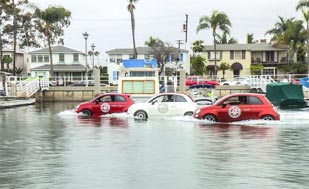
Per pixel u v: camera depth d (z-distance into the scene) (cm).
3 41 8194
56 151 1402
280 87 3441
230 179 1002
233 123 2288
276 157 1278
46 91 5475
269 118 2289
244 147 1467
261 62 8262
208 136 1758
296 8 6744
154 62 4384
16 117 2884
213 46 8419
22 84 5166
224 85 5494
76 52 8344
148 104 2648
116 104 2894
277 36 8219
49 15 7675
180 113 2616
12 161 1231
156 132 1905
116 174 1056
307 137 1725
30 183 973
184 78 4831
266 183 964
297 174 1052
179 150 1405
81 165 1168
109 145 1523
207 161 1214
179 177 1022
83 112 2939
